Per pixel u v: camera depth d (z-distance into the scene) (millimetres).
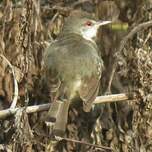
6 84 14234
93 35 15445
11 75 14250
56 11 16703
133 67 14164
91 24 15359
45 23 16391
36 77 14617
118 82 16250
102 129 15000
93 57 13781
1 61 14195
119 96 13453
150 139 13664
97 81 13578
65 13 16406
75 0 17781
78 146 15195
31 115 14805
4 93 14273
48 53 13953
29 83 14391
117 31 17625
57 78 13273
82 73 13367
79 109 15430
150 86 13422
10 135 12633
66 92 13062
